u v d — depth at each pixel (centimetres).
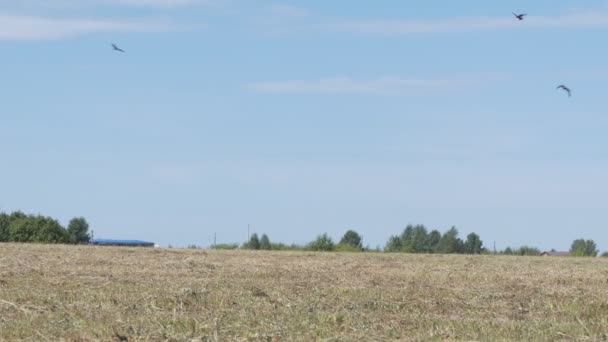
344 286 4247
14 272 4566
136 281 4269
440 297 3894
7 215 12456
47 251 6438
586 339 2906
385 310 3497
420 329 3012
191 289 3859
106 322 2966
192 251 7144
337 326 3030
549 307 3678
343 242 12306
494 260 6950
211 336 2786
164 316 3105
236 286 4106
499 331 2977
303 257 6756
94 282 4156
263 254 7056
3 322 2992
